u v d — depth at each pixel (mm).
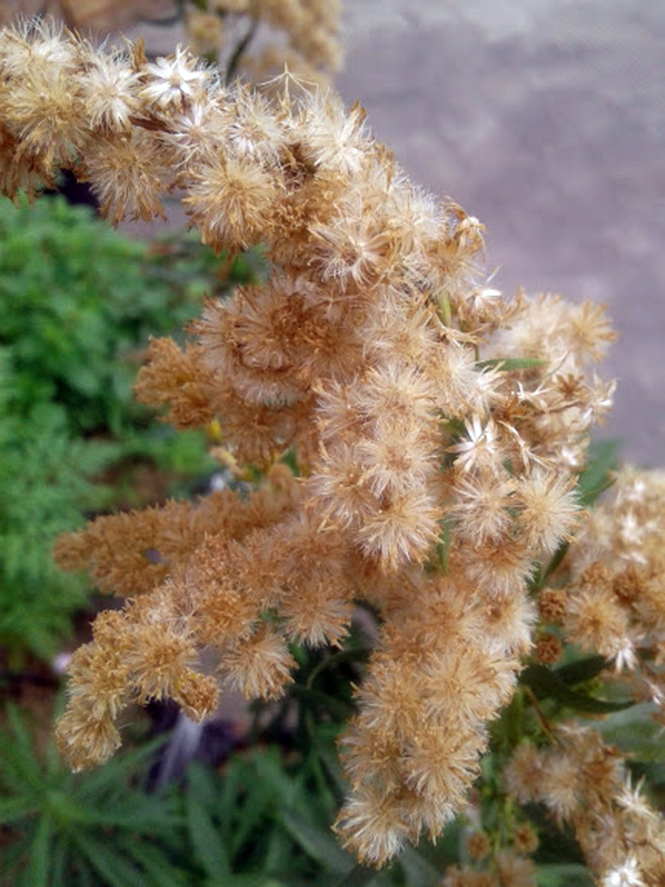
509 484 79
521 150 431
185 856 186
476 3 500
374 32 484
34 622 240
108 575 102
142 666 77
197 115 71
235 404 95
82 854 177
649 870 90
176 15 237
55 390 297
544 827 108
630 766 107
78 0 223
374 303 77
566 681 98
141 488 299
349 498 77
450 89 457
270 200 73
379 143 79
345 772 85
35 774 174
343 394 78
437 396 79
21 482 253
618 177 418
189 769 187
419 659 84
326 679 125
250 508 99
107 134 72
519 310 94
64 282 300
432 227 79
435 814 81
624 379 355
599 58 471
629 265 388
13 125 71
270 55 243
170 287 311
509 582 83
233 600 80
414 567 88
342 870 141
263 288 83
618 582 97
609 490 108
